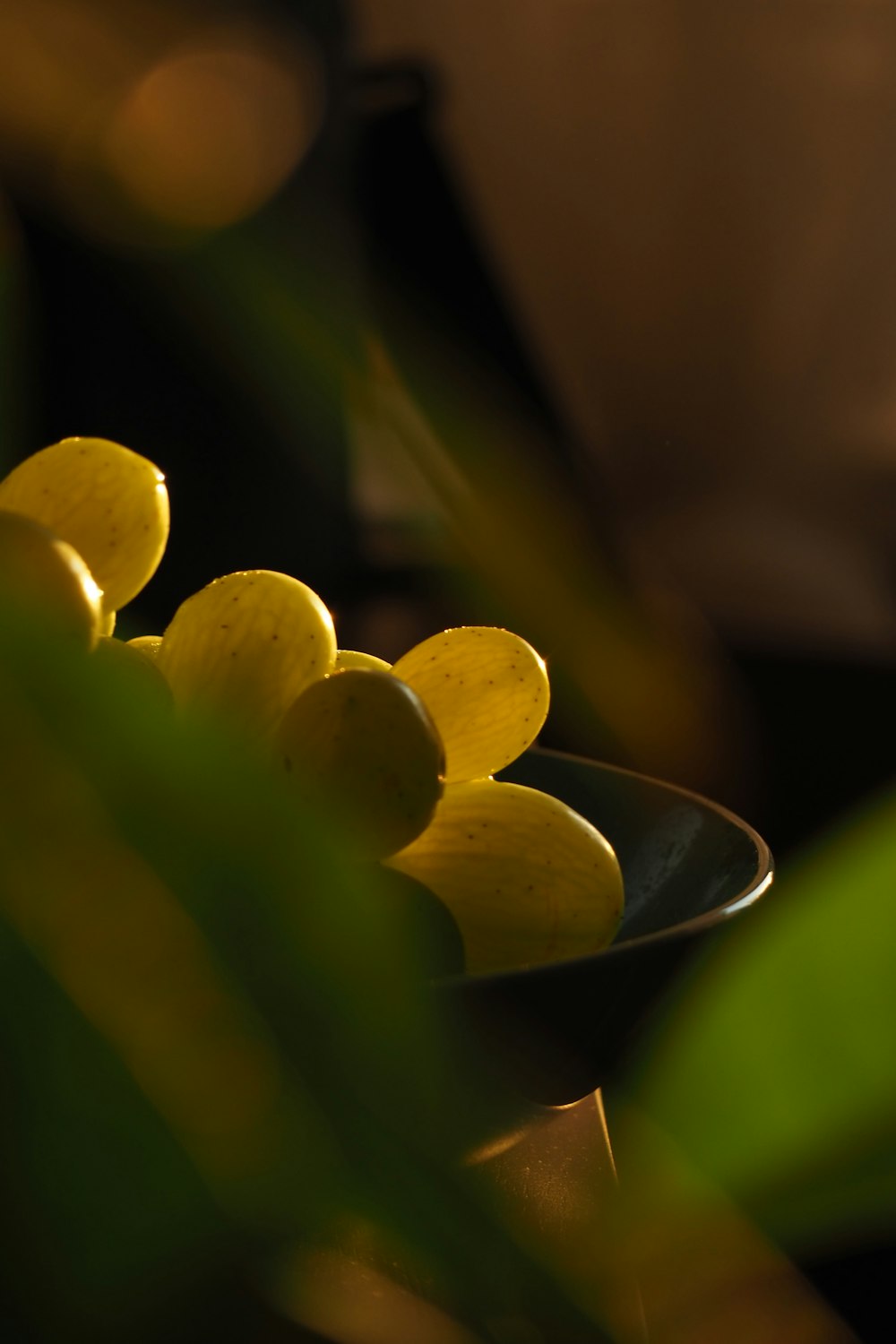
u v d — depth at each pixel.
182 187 0.55
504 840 0.52
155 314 0.70
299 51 0.78
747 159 2.39
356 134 0.93
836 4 2.30
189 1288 0.44
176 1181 0.42
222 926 0.38
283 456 0.91
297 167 0.77
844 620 1.54
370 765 0.49
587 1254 0.44
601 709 0.90
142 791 0.37
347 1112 0.39
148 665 0.50
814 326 2.33
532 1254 0.39
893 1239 0.44
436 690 0.54
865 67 2.32
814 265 2.35
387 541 1.01
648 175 2.46
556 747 0.92
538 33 2.42
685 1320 0.45
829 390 2.33
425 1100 0.39
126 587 0.53
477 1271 0.38
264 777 0.39
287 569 0.96
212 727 0.39
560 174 2.48
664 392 2.39
